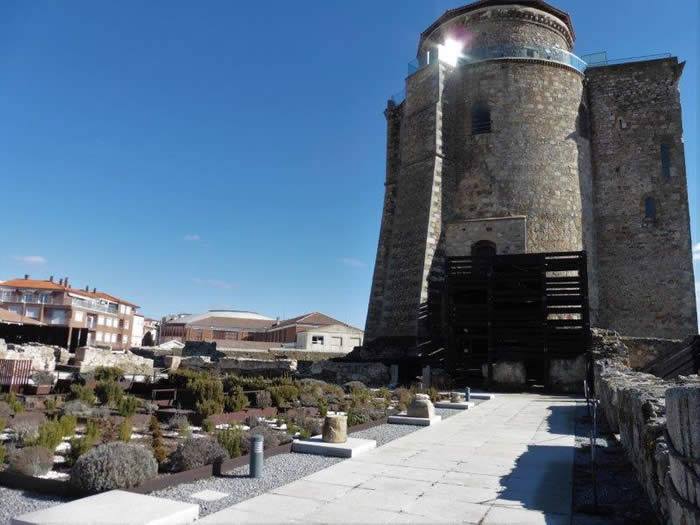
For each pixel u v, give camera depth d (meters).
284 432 13.52
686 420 4.72
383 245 41.03
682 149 36.25
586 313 27.91
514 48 36.91
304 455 10.85
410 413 16.12
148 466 8.17
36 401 16.62
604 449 11.48
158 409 16.28
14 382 19.44
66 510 6.27
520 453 11.27
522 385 28.31
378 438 13.09
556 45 38.41
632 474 9.35
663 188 36.06
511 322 29.72
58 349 32.59
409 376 30.50
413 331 32.88
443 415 17.91
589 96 38.97
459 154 36.66
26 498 7.48
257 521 6.62
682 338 34.09
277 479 8.80
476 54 37.78
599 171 37.81
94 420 12.58
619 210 36.81
